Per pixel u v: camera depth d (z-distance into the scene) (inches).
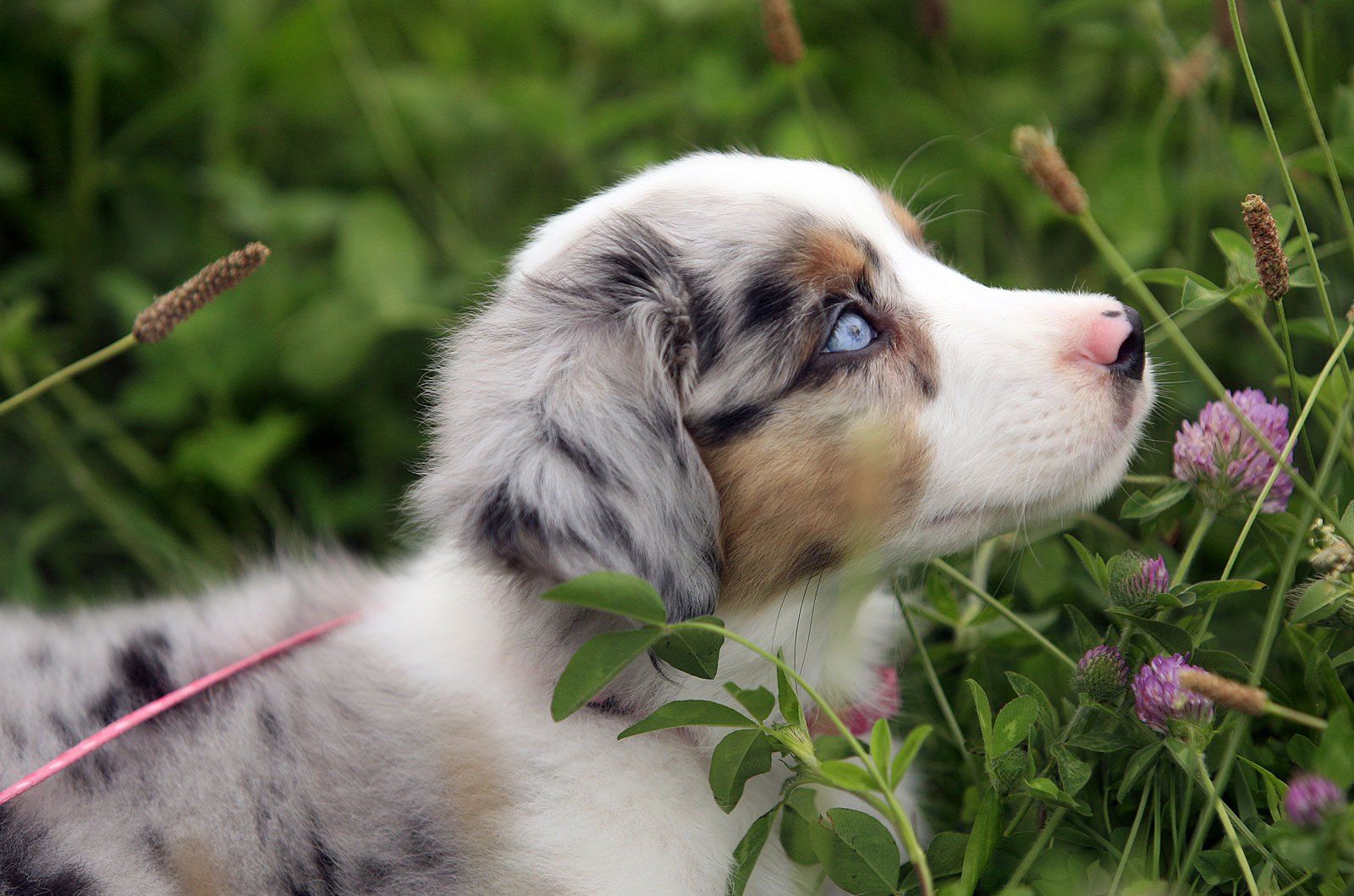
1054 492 114.6
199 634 127.6
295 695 116.5
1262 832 100.5
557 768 112.7
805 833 108.7
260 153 232.2
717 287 114.7
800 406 113.7
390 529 191.3
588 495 106.0
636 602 91.6
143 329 124.8
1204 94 188.1
